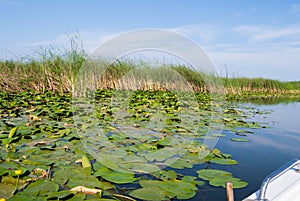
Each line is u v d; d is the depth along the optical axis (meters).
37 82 9.38
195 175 2.59
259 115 7.17
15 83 9.23
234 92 14.38
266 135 4.59
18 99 7.16
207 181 2.41
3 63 9.45
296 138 4.44
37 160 2.73
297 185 1.72
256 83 17.98
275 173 1.66
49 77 9.25
